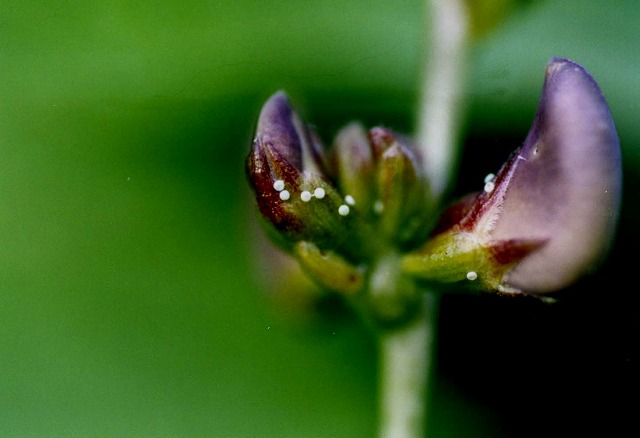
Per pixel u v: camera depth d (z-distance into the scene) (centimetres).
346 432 17
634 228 17
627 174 17
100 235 17
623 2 17
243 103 17
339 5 16
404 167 15
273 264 16
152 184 17
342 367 17
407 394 16
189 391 17
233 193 17
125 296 17
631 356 17
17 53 16
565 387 17
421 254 15
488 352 17
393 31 17
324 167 15
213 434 17
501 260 15
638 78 17
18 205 17
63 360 17
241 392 17
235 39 17
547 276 15
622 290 17
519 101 16
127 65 17
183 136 17
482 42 16
